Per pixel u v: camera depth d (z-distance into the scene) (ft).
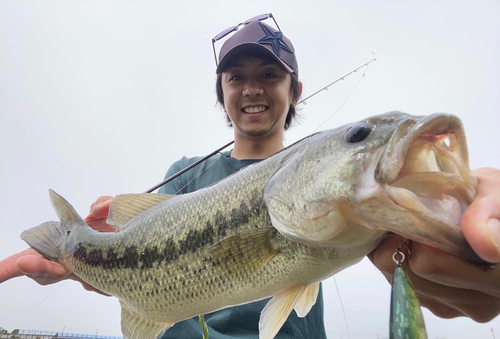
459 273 0.76
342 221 0.94
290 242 1.10
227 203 1.26
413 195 0.77
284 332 1.68
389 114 0.94
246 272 1.18
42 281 1.60
